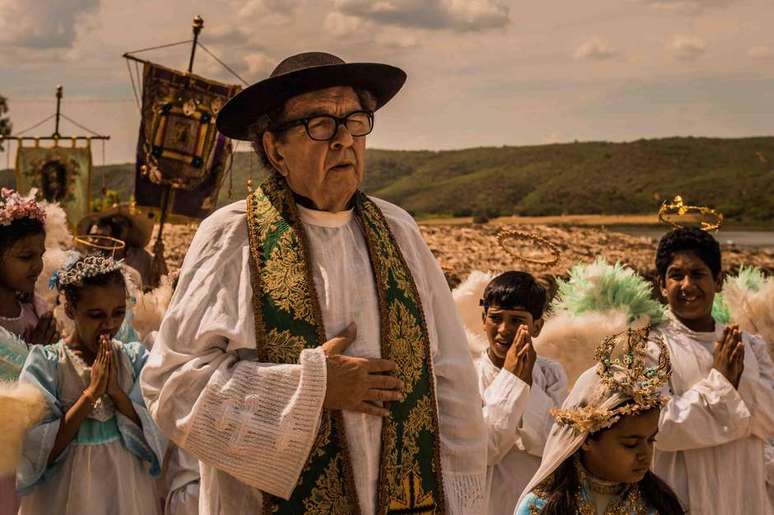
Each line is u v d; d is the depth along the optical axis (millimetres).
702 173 122062
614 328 5820
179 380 3393
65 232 7410
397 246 3854
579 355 5859
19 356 5102
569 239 19266
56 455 4746
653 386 3938
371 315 3623
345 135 3607
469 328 6680
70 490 4746
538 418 5059
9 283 5492
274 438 3328
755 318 6449
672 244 5355
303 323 3553
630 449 3949
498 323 5352
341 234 3701
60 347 4973
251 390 3391
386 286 3689
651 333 5367
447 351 3891
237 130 3855
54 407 4797
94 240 7758
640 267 16047
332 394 3389
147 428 4914
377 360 3479
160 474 5039
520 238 6578
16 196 5543
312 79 3586
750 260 18750
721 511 5031
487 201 128875
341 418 3488
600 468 4008
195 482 5199
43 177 13273
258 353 3527
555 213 121250
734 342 5008
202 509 3619
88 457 4793
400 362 3633
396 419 3580
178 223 11930
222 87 11789
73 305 4961
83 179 13391
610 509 4055
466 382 3850
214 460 3377
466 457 3801
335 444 3490
